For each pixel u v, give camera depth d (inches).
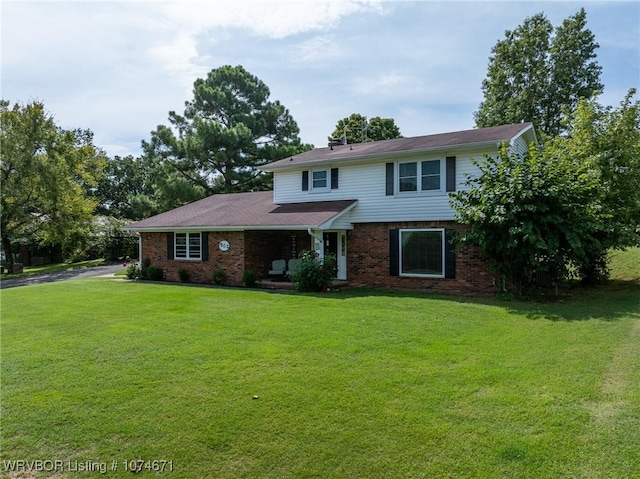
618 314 361.1
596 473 132.7
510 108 1170.0
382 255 608.4
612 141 573.0
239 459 145.5
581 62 1122.7
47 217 1100.5
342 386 205.2
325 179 668.1
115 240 1339.8
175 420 172.9
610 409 175.3
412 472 136.0
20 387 209.6
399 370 226.8
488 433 157.8
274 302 450.3
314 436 158.6
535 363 235.9
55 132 1093.1
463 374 219.3
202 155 1109.7
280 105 1316.4
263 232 687.1
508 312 381.7
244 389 203.3
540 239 424.2
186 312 395.5
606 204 561.0
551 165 448.8
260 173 1203.2
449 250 556.4
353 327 325.7
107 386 209.5
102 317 376.5
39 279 921.5
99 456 148.8
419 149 562.6
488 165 485.4
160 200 1142.3
